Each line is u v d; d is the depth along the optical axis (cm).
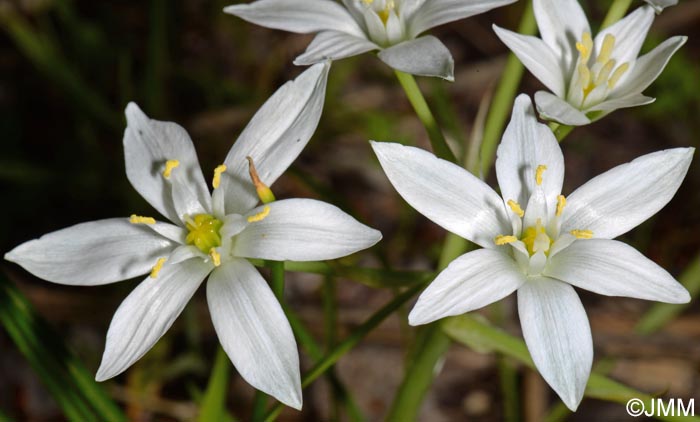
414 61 22
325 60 22
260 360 20
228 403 29
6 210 30
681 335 27
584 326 20
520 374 29
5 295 22
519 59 22
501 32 22
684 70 31
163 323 21
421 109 23
